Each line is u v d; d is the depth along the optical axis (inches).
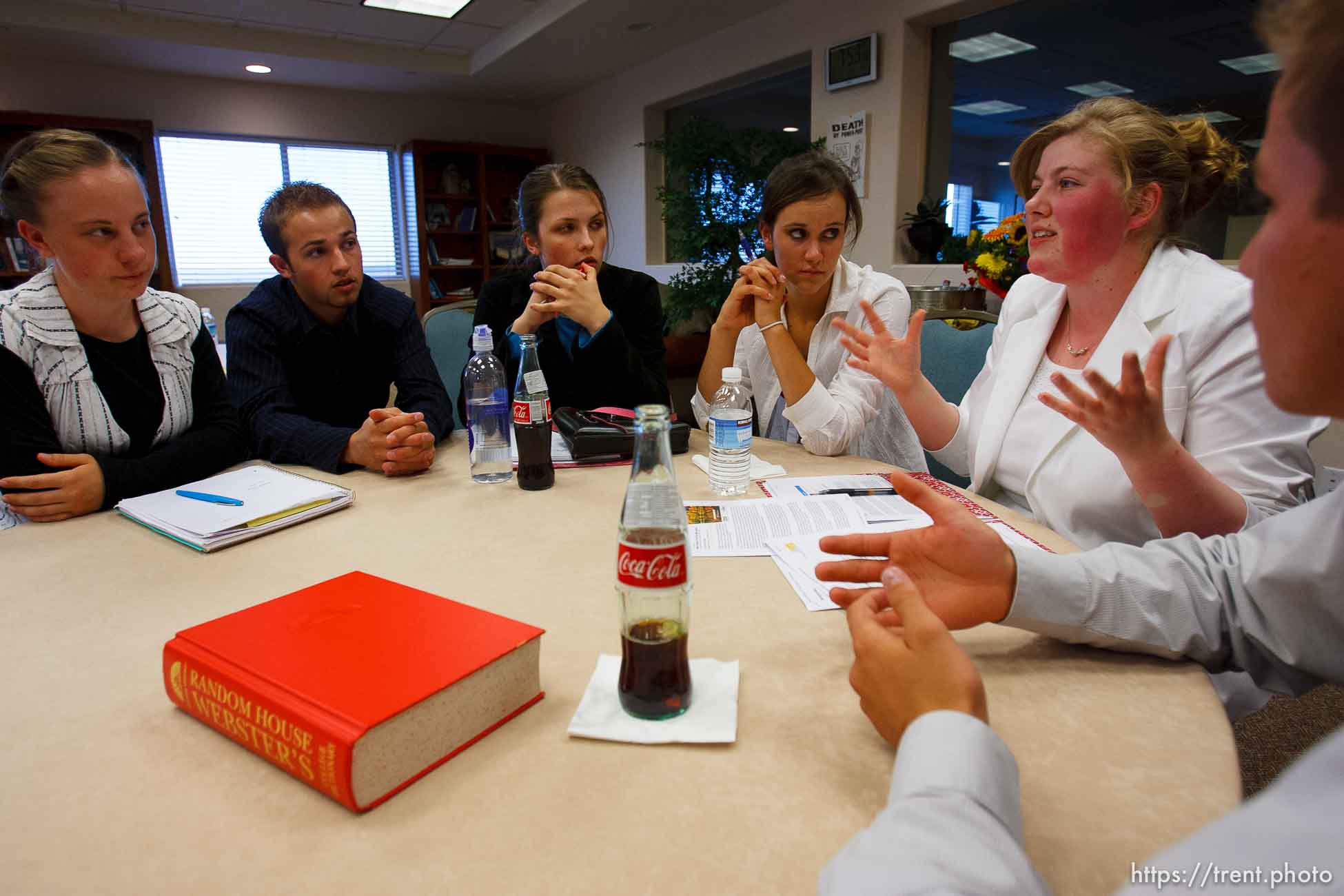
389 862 19.3
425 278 264.2
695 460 58.5
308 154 255.6
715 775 22.5
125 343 54.7
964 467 60.3
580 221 73.2
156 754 23.9
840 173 67.2
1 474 47.3
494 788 22.1
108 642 31.0
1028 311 58.2
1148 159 45.6
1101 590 28.7
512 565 38.4
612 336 68.4
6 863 19.3
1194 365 45.3
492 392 57.3
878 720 23.2
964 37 151.3
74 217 46.3
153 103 226.8
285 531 44.2
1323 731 66.7
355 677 23.2
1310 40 12.9
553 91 260.5
